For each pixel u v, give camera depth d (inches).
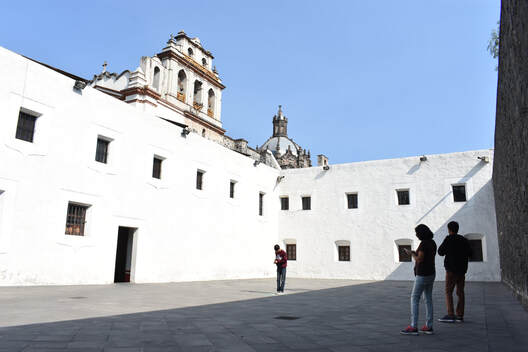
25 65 525.3
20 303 323.6
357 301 424.2
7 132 498.0
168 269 725.9
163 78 1288.1
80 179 583.8
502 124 392.8
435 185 911.7
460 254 281.1
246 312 315.0
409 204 935.7
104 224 614.2
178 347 179.8
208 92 1523.1
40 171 531.8
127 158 665.0
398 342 204.7
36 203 523.2
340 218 1007.6
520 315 304.7
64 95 573.3
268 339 206.2
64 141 567.2
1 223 482.9
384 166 978.7
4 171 490.9
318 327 249.6
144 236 684.1
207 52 1523.1
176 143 771.4
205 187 839.7
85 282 577.0
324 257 1009.5
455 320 275.6
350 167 1020.5
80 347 170.6
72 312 280.2
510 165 369.7
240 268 921.5
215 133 1481.3
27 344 172.4
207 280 809.5
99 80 1219.2
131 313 287.6
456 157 898.7
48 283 527.8
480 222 848.9
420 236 244.8
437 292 553.3
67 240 557.6
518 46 232.8
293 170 1099.3
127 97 1130.0
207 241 828.0
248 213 970.1
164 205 730.2
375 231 960.3
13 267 490.6
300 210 1068.5
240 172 955.3
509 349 187.2
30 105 526.6
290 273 1042.7
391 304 396.2
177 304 360.5
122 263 676.7
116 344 179.6
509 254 493.7
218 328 234.5
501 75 339.6
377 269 940.0
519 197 322.3
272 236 1059.9
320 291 564.4
